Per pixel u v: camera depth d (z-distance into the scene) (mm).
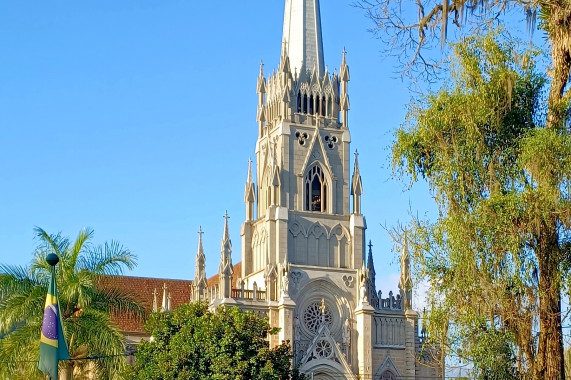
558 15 42250
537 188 43375
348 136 137375
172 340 88375
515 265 43844
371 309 128875
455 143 47000
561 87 43219
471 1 42844
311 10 141625
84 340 68688
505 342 45156
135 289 151250
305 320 128125
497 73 46750
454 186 46688
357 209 134875
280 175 132500
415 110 49188
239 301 125375
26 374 67938
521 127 46594
